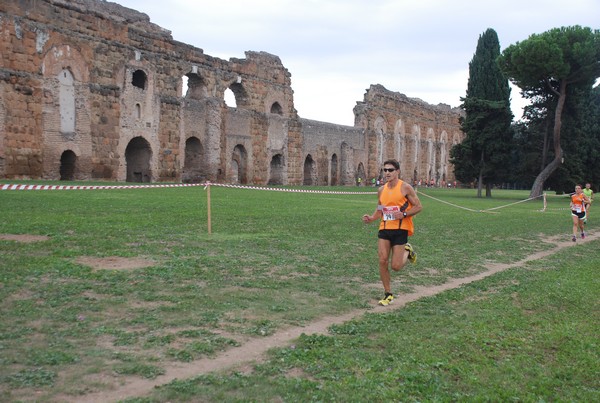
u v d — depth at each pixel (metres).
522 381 5.66
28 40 36.22
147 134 45.56
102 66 41.53
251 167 57.25
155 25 48.22
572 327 7.67
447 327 7.42
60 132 38.50
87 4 42.88
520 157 59.66
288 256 12.37
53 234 13.23
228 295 8.55
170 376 5.36
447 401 5.05
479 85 62.34
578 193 19.17
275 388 5.13
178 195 29.84
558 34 47.12
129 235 13.98
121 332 6.54
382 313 8.12
